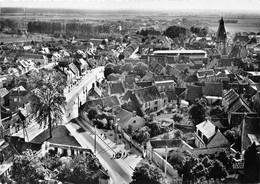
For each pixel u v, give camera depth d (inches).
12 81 4264.3
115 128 3277.6
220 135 2721.5
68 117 3580.2
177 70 4751.5
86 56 6028.5
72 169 2406.5
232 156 2605.8
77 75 5378.9
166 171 2527.1
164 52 5693.9
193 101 3737.7
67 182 2363.4
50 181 2288.4
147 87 3784.5
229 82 4141.2
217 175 2415.1
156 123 3117.6
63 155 2758.4
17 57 5767.7
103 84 4594.0
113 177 2434.8
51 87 3459.6
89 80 5083.7
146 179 2322.8
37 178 2311.8
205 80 4301.2
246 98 3595.0
